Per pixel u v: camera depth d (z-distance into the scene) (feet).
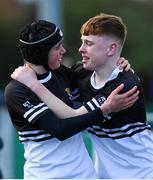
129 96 34.94
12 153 63.82
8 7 203.62
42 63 35.14
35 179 35.27
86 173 35.58
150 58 193.06
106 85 35.60
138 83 35.76
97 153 37.09
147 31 198.08
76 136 35.63
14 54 196.54
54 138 34.96
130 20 200.03
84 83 37.17
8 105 35.32
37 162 35.22
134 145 36.24
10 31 198.49
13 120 35.58
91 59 35.91
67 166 35.22
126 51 194.49
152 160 36.73
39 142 34.99
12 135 63.82
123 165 36.47
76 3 200.75
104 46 35.78
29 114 34.30
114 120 35.83
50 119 34.04
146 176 36.42
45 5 118.01
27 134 35.06
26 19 203.00
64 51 35.70
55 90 35.70
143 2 207.62
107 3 203.82
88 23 36.04
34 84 34.63
